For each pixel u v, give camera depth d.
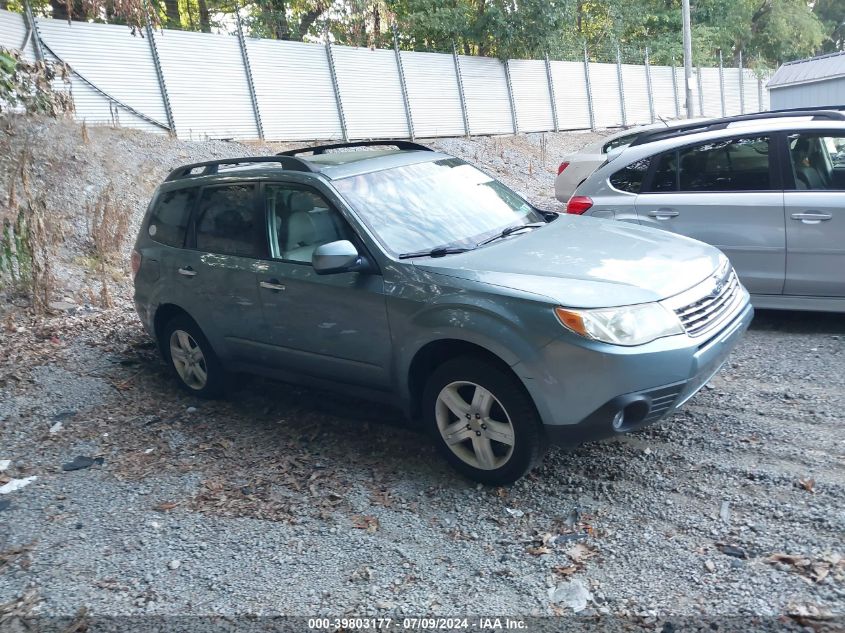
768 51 42.94
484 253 4.52
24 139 11.62
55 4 16.03
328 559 3.73
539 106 26.94
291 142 19.05
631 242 4.71
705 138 6.75
